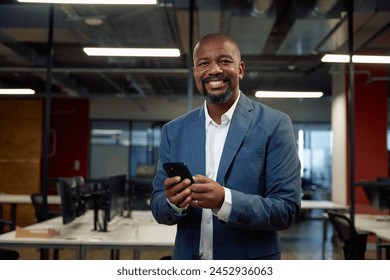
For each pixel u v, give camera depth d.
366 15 4.27
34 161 8.95
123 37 5.07
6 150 9.02
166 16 4.50
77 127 9.82
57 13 4.74
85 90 9.30
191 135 1.32
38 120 9.05
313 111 11.06
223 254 1.22
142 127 11.37
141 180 5.31
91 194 3.55
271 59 7.12
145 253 5.86
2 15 4.82
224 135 1.30
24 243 3.03
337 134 7.09
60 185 3.16
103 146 11.31
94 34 4.97
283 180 1.21
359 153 6.52
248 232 1.22
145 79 8.00
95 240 3.04
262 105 1.33
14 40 5.43
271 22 4.39
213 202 1.11
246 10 4.25
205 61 1.26
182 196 1.12
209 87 1.26
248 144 1.24
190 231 1.26
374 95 6.58
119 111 11.17
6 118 9.09
